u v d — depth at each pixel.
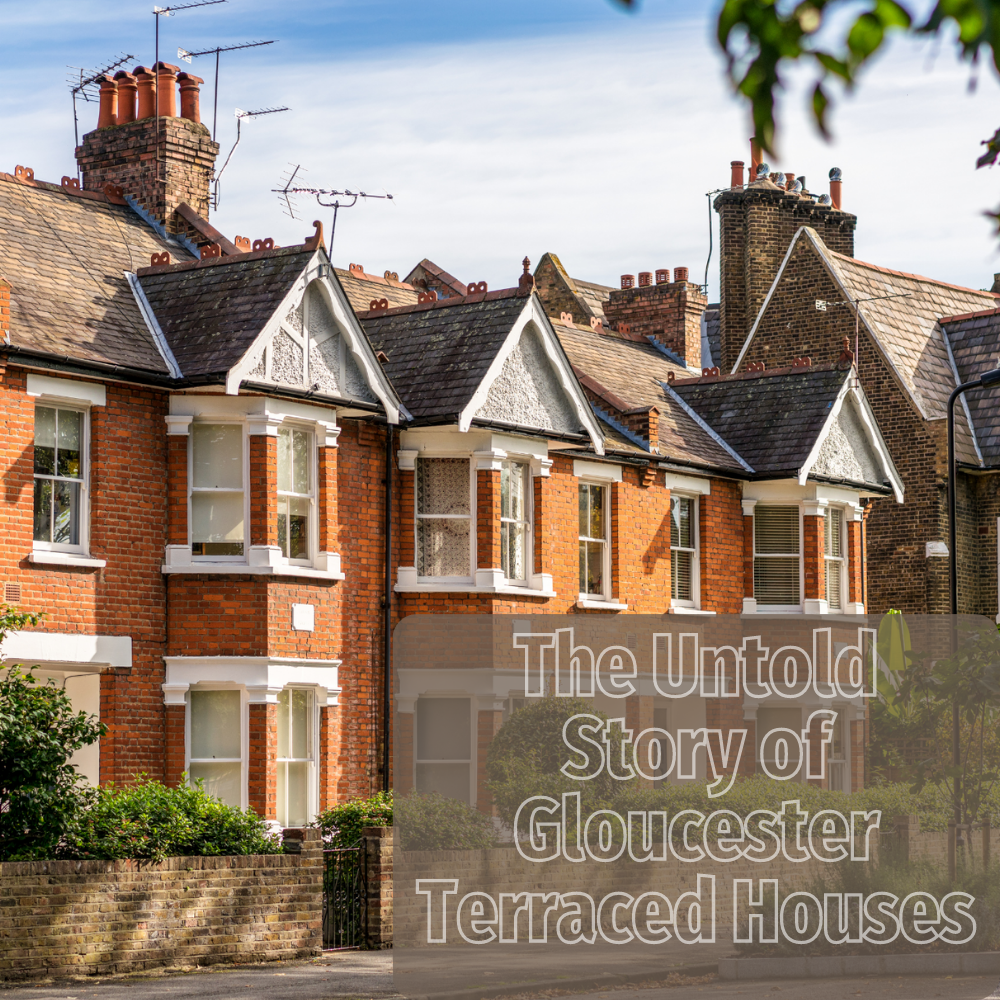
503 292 26.17
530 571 25.83
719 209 42.91
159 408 22.06
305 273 22.84
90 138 27.73
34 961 14.93
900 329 37.91
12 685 15.79
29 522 20.27
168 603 21.95
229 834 17.36
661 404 31.94
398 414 23.95
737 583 30.39
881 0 4.30
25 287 22.11
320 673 22.84
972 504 35.59
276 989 14.74
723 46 4.48
